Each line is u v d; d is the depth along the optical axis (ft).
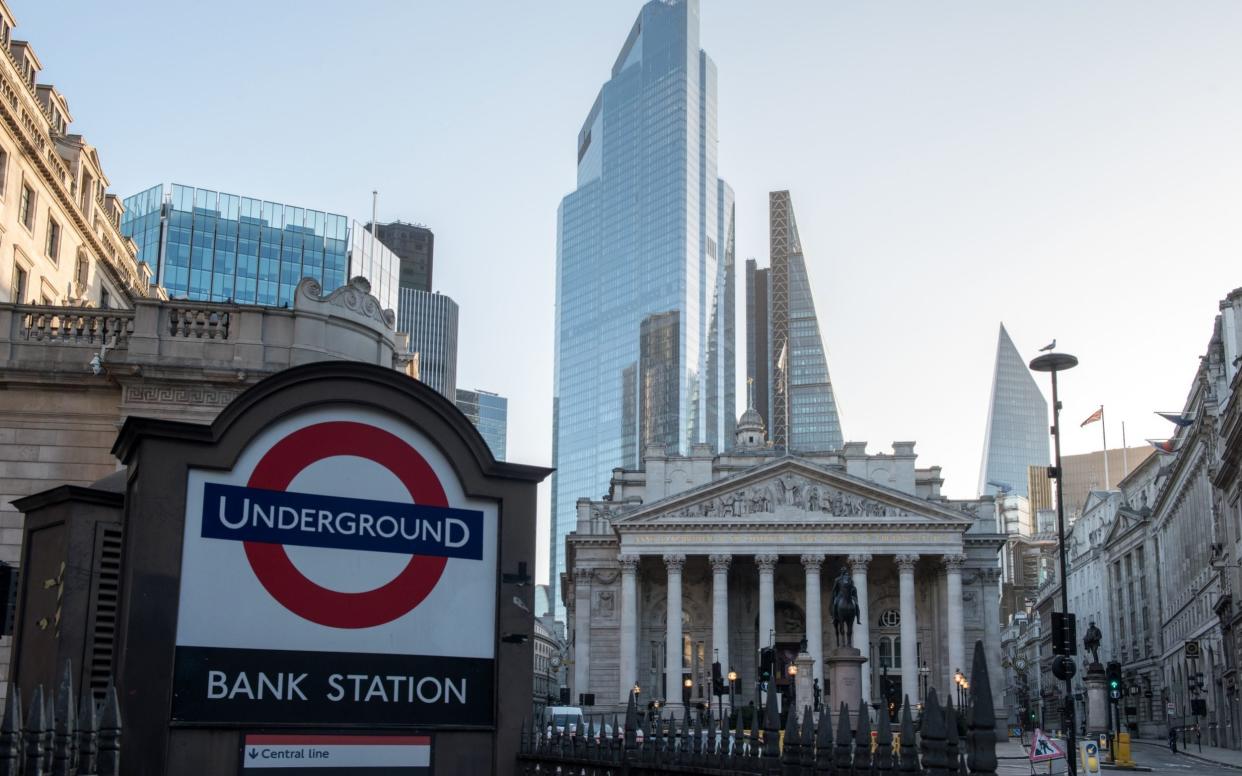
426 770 51.42
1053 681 630.33
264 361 103.09
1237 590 297.53
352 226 590.55
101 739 40.50
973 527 425.28
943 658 404.98
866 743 47.70
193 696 47.24
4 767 40.45
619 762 67.46
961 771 42.14
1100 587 552.82
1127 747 221.25
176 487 48.08
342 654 50.44
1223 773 210.59
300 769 48.83
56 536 62.64
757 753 58.34
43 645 61.98
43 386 101.04
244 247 560.61
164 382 101.60
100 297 214.07
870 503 393.29
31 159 166.40
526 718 53.98
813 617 385.09
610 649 414.82
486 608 54.19
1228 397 306.14
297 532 50.24
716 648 384.27
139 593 46.70
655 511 394.93
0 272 155.22
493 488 55.06
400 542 52.47
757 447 472.44
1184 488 393.09
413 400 53.31
